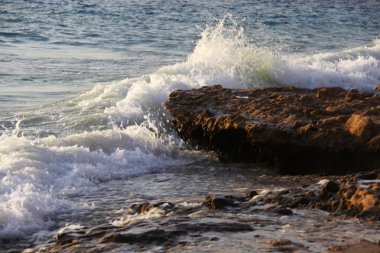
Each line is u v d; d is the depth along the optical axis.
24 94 16.19
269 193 8.28
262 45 27.56
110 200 8.84
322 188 8.11
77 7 37.88
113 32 29.86
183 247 6.34
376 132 9.82
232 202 7.85
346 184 7.87
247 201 7.98
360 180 8.02
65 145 11.05
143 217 7.59
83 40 27.06
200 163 11.05
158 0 44.41
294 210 7.56
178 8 40.75
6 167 9.45
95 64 21.02
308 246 6.22
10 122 13.11
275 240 6.40
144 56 23.34
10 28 29.42
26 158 9.84
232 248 6.25
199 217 7.27
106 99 14.80
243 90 12.55
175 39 28.36
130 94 14.05
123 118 13.24
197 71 16.72
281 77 17.47
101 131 11.65
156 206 7.99
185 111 11.51
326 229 6.78
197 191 9.30
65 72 19.34
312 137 9.99
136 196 9.05
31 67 19.94
